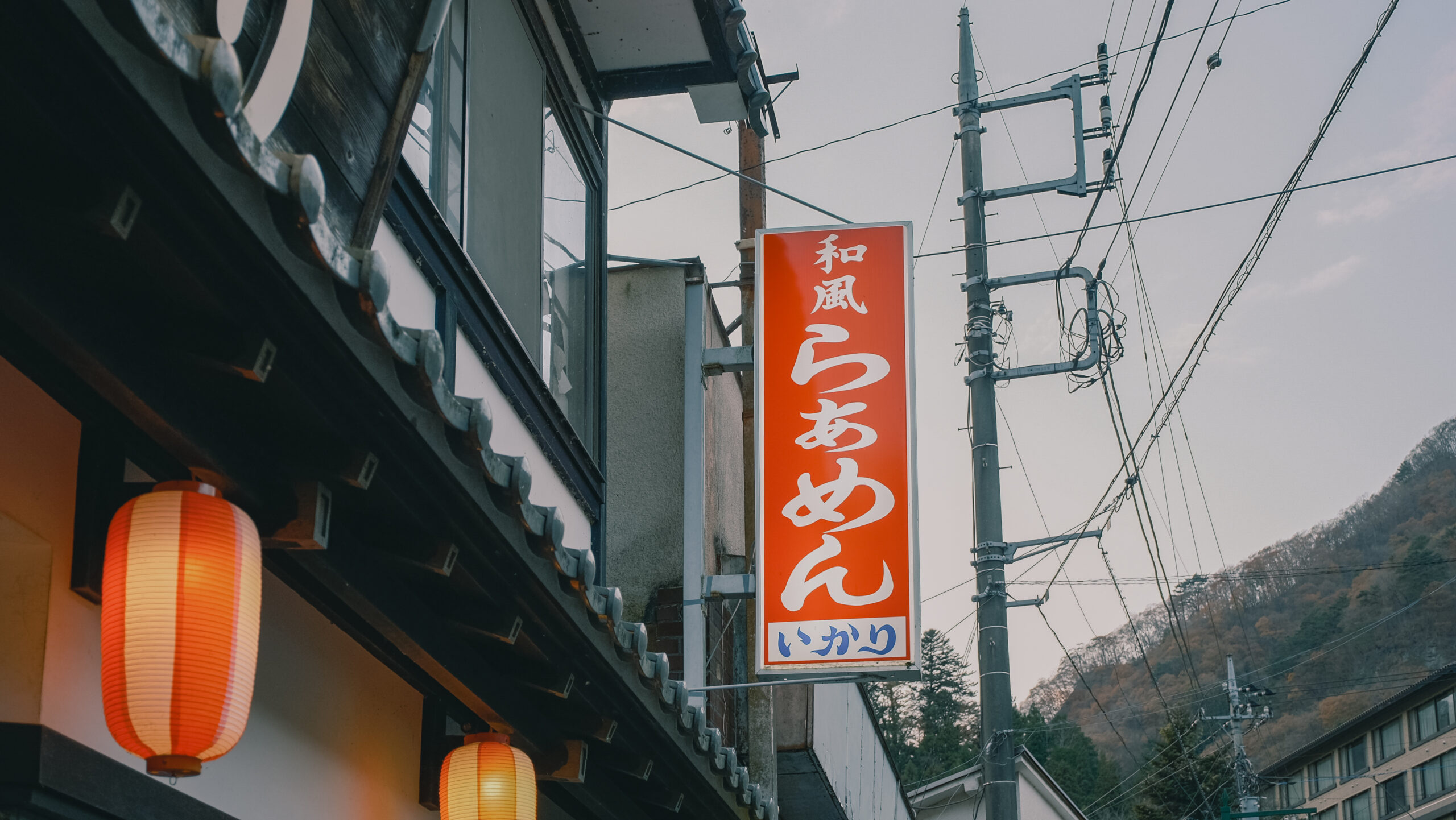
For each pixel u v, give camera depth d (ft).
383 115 14.84
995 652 44.39
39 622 12.05
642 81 36.06
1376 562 245.04
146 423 11.80
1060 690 233.35
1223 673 208.33
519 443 26.45
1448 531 236.63
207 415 12.40
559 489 29.53
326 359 12.35
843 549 33.12
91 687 12.66
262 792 15.80
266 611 16.35
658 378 45.55
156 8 8.19
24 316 10.30
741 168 45.11
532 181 29.22
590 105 35.24
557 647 18.85
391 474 14.29
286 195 9.96
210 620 11.37
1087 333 46.65
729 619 49.42
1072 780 197.47
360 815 18.60
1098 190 44.55
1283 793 235.20
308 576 16.22
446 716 21.56
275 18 11.58
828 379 34.47
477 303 23.63
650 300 46.42
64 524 12.54
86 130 9.28
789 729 48.80
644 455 44.96
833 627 32.63
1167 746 165.58
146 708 11.05
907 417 34.04
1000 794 43.19
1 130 9.35
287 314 11.66
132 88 8.77
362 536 15.69
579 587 17.33
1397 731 203.10
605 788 24.23
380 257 11.43
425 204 21.11
